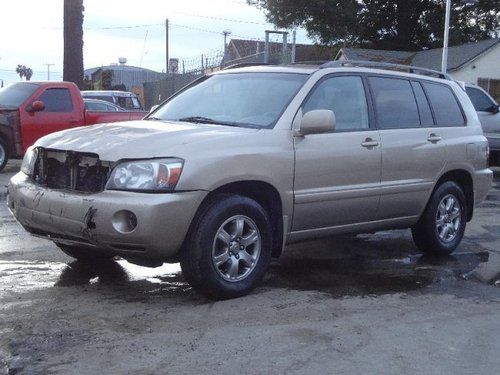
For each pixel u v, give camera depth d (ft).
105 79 130.00
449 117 23.50
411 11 116.67
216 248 16.43
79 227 15.70
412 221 21.99
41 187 16.87
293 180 17.78
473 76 92.73
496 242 25.98
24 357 12.99
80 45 56.54
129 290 17.61
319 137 18.54
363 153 19.52
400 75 22.06
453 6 114.73
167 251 15.70
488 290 18.88
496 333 15.25
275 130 17.69
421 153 21.50
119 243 15.38
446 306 17.20
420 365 13.26
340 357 13.51
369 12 112.57
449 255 23.38
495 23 118.62
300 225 18.48
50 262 20.24
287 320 15.58
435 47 118.93
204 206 16.24
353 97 20.13
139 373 12.44
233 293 16.88
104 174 15.80
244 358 13.29
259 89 19.52
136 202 15.11
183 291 17.62
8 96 42.98
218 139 16.53
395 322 15.78
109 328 14.67
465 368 13.17
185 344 13.88
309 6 104.58
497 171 55.88
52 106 42.63
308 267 20.99
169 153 15.65
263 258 17.47
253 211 16.99
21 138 41.52
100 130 17.76
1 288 17.46
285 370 12.78
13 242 22.70
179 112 20.27
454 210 23.44
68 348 13.48
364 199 19.72
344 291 18.30
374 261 22.12
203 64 87.15
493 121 50.11
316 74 19.30
